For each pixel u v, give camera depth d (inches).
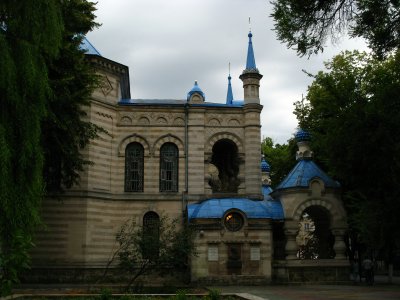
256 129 1643.7
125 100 1701.5
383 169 1016.9
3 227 687.1
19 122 737.0
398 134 974.4
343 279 1453.0
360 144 1011.9
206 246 1392.7
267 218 1427.2
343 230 1473.9
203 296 893.2
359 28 770.2
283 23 745.6
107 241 1497.3
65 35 1090.1
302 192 1483.8
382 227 1111.0
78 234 1425.9
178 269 1347.2
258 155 1630.2
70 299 859.4
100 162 1515.7
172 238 1283.2
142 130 1608.0
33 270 1389.0
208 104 1660.9
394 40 786.2
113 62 1566.2
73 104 1085.1
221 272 1381.6
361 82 1391.5
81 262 1414.9
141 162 1604.3
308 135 1604.3
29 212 717.9
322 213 1627.7
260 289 1239.5
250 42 1707.7
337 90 1115.9
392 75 1063.6
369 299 982.4
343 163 1087.0
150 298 853.8
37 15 759.7
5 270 533.0
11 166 714.8
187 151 1617.9
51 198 1378.0
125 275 1462.8
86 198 1450.5
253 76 1662.2
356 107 1017.5
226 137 1643.7
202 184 1599.4
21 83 735.7
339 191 1498.5
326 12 729.0
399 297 1027.9
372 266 1454.2
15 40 750.5
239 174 1628.9
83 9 1184.2
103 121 1545.3
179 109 1636.3
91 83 1160.8
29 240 557.6
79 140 1167.0
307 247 1771.7
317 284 1417.3
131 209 1558.8
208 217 1406.3
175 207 1581.0
